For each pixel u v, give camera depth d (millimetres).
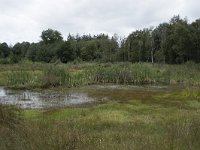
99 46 118688
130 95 37406
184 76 58781
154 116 20484
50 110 25250
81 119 18906
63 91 44281
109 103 28797
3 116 12195
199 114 18266
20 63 86938
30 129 10445
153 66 67875
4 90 46406
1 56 117562
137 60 99938
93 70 57375
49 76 50188
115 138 12094
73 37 155500
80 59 101125
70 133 10016
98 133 13664
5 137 9195
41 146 8484
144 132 13914
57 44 114750
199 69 68500
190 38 83875
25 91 45281
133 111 23453
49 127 12414
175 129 10414
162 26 103938
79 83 51219
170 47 88625
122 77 55812
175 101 29656
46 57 107375
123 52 103375
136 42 101812
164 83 54531
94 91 43188
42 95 40781
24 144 8664
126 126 16359
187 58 87000
